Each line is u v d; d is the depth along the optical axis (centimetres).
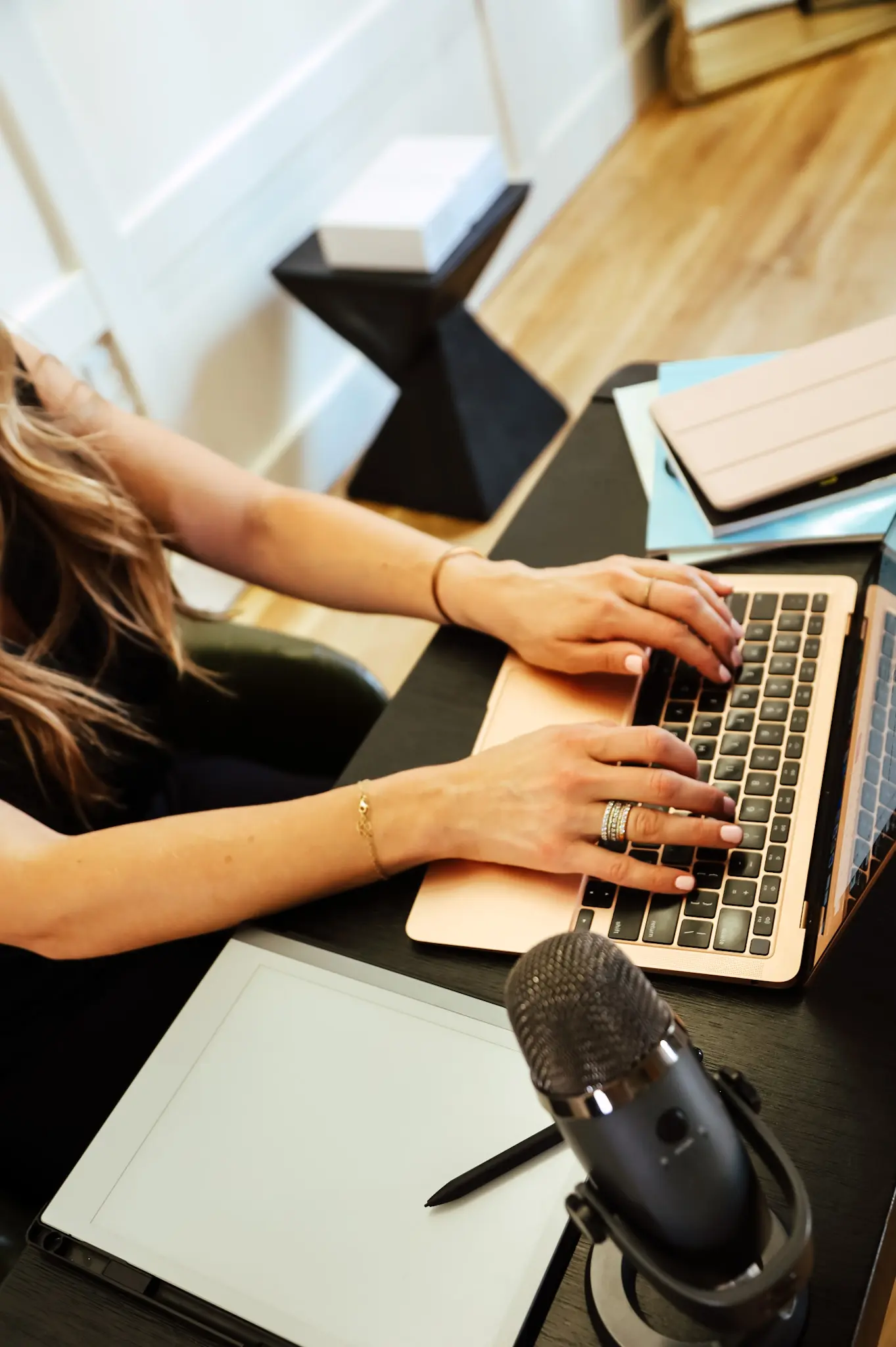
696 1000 62
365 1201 59
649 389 101
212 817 77
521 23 274
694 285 262
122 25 183
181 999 91
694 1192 42
